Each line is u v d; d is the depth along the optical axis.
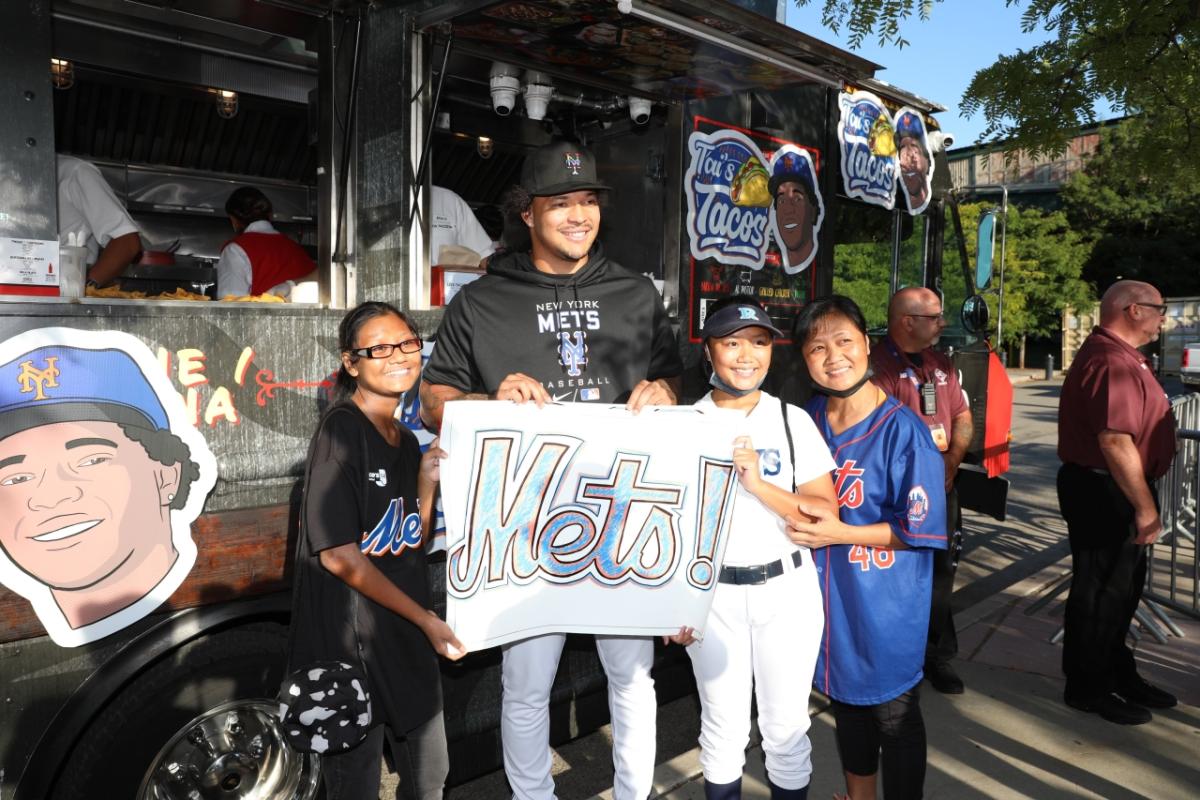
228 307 2.40
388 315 2.26
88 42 3.95
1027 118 5.87
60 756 2.18
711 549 2.39
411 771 2.42
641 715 2.58
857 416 2.59
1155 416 3.74
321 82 2.85
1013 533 7.30
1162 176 6.96
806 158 4.08
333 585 2.20
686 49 3.02
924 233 5.18
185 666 2.43
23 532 2.09
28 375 2.09
